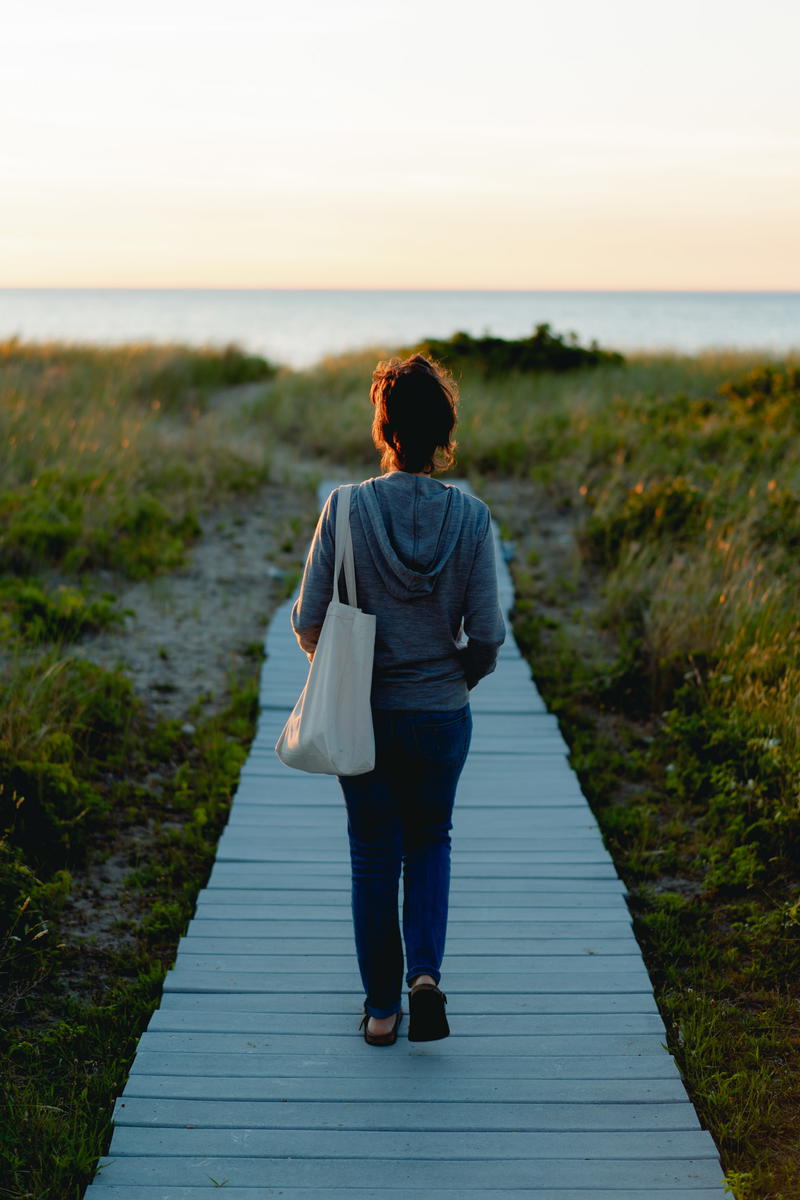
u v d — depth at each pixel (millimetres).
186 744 5488
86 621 6863
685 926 3887
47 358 18547
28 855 4172
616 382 16703
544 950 3572
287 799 4805
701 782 4941
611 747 5602
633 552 7977
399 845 2836
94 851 4383
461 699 2742
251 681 6344
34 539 7953
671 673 6043
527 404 14617
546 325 18812
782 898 4039
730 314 193875
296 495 11188
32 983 3451
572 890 3998
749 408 13383
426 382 2625
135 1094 2818
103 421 11969
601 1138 2678
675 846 4508
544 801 4785
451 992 3314
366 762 2602
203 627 7258
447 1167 2566
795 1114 2869
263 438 13750
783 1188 2562
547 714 5898
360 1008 3236
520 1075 2922
